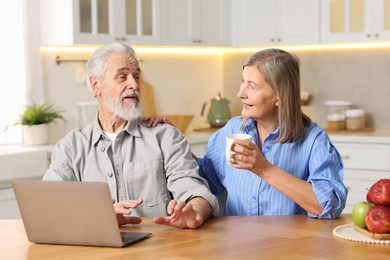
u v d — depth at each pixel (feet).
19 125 17.29
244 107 9.73
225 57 21.85
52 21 17.15
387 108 19.04
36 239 8.02
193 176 10.07
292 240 7.74
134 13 17.93
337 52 19.79
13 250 7.75
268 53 9.58
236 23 20.11
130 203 8.55
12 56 17.21
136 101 10.20
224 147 10.49
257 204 9.87
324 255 7.04
